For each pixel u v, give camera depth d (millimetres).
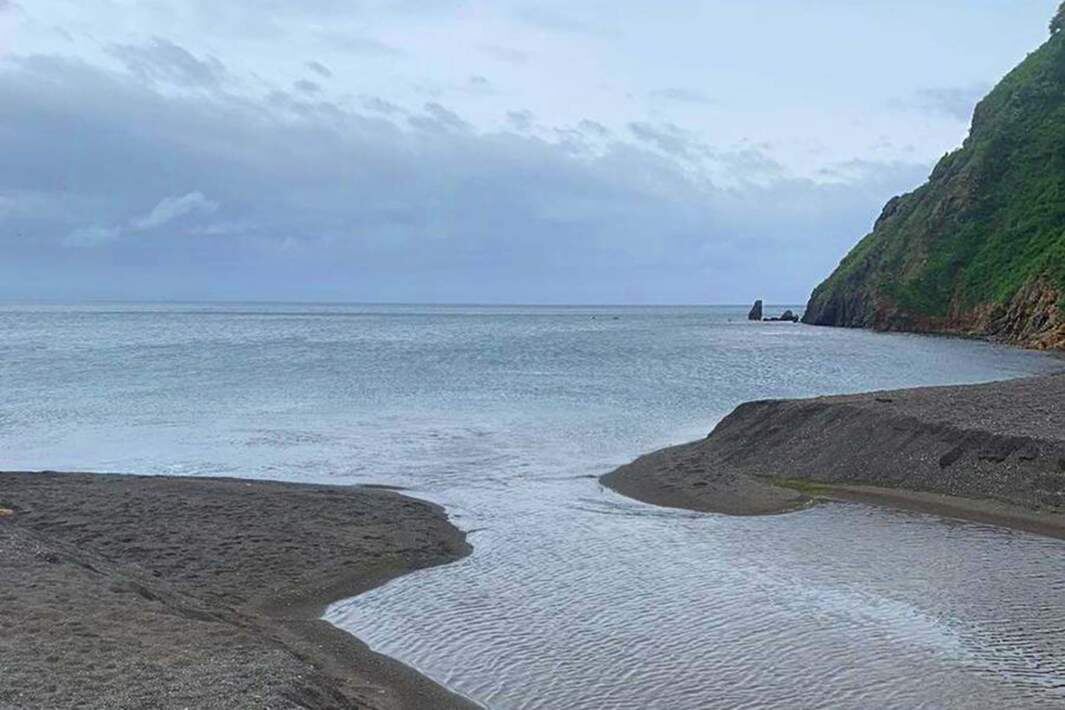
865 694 11664
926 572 16938
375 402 44750
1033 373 56906
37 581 13555
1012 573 16828
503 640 13766
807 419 28422
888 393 31531
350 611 15281
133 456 30562
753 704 11430
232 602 15562
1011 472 22656
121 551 18078
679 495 24109
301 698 10156
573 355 78188
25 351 80750
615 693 11828
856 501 22969
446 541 19516
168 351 82125
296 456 30453
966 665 12555
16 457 30438
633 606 15219
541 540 19672
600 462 29031
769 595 15680
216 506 21844
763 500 23203
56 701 9500
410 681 12258
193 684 10102
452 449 31656
